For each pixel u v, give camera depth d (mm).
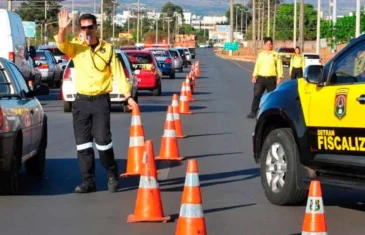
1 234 10383
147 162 11125
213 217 11430
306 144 11555
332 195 13211
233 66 90688
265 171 12438
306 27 142625
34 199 12758
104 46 13070
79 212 11773
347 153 10781
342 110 10820
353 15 82688
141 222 11039
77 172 15445
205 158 17516
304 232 7520
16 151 12844
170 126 17281
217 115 28531
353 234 10414
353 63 11000
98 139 13102
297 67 39344
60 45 12891
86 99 13047
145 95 39781
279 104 12156
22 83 14594
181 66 73000
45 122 15219
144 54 39281
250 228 10727
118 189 13578
